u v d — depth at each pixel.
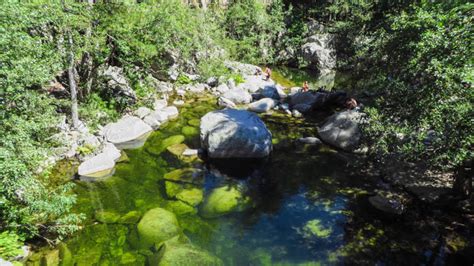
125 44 15.55
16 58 7.48
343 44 23.44
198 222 10.15
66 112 15.15
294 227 10.05
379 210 10.83
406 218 10.36
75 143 13.58
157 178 12.52
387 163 13.25
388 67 10.93
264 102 21.12
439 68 6.75
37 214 8.63
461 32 6.52
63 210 8.52
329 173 13.28
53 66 9.61
